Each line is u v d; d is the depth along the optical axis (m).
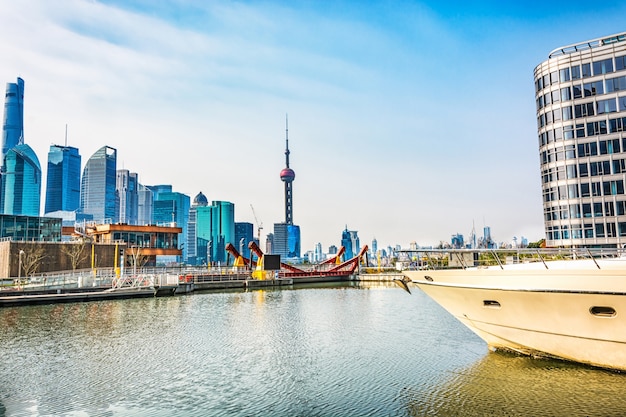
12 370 20.52
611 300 15.38
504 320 18.56
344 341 26.56
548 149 58.59
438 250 20.06
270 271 77.12
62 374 19.86
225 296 55.25
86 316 36.94
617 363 16.36
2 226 82.44
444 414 14.45
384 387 17.53
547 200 58.62
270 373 19.97
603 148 54.16
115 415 15.22
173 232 98.81
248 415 15.12
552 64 58.62
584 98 55.84
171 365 21.41
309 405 15.89
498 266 20.88
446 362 20.47
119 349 24.78
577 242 54.69
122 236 92.69
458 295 19.58
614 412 13.81
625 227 51.94
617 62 54.06
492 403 15.08
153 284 55.91
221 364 21.56
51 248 73.94
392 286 73.31
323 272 87.50
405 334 28.20
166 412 15.45
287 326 32.31
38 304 43.97
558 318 16.89
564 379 16.66
